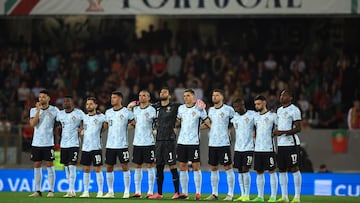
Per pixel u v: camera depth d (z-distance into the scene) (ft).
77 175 189.78
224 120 155.53
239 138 157.17
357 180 190.90
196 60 249.14
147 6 211.00
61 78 247.91
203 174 187.83
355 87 241.55
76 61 254.47
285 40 264.72
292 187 189.37
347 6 207.10
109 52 254.68
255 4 209.56
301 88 239.50
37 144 161.27
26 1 212.02
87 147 160.45
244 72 243.81
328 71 246.06
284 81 241.55
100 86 247.70
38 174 162.91
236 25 266.16
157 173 157.58
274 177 155.63
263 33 265.34
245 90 238.89
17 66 252.01
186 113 154.92
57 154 193.57
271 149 154.92
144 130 157.99
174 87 239.30
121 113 158.92
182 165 155.74
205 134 200.75
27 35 267.59
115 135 158.92
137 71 246.27
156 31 264.11
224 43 266.16
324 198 174.29
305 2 208.33
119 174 189.16
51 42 267.80
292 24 264.93
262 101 155.12
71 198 156.87
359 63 254.47
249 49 265.54
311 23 264.31
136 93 236.02
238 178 176.14
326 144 202.69
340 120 235.20
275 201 155.02
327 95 238.68
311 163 202.90
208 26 266.77
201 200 154.51
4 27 267.39
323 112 233.96
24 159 201.98
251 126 156.66
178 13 211.00
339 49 263.08
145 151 157.89
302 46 264.31
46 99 161.27
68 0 211.82
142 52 253.85
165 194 175.83
